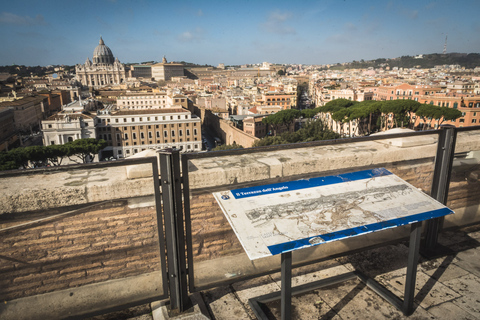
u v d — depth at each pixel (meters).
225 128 102.12
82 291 3.36
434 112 66.62
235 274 3.88
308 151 4.34
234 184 3.68
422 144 4.64
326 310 3.52
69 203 3.16
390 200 3.29
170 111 96.38
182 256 3.20
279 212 2.96
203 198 3.61
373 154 4.33
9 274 3.14
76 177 3.43
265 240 2.66
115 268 3.46
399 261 4.38
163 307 3.37
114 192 3.27
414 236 3.17
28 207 3.05
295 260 4.14
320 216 2.97
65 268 3.30
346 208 3.10
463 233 5.04
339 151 4.35
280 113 88.88
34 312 3.27
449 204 5.04
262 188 3.22
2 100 134.12
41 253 3.21
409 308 3.40
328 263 4.34
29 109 131.00
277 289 3.80
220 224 3.77
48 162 67.06
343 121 79.25
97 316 3.35
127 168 3.35
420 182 4.86
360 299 3.67
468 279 4.01
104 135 95.69
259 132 95.88
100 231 3.34
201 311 3.37
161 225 3.07
